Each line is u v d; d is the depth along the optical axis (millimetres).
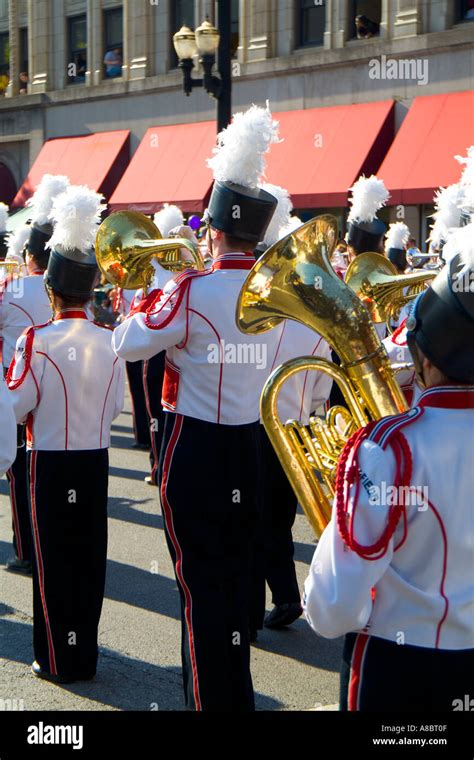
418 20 28547
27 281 9828
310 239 4016
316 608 3473
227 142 5910
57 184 9766
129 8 36438
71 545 6945
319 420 3969
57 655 6977
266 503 7996
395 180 27641
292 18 31812
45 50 39750
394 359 6965
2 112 41312
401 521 3461
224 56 20266
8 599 8820
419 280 8031
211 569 5824
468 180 3811
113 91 37062
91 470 6977
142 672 7223
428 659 3480
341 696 3738
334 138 29781
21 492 9445
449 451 3473
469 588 3492
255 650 7746
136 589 9039
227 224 5883
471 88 27719
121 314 15219
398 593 3504
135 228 7293
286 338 6695
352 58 29906
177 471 5871
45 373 6836
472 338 3443
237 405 5898
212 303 5828
